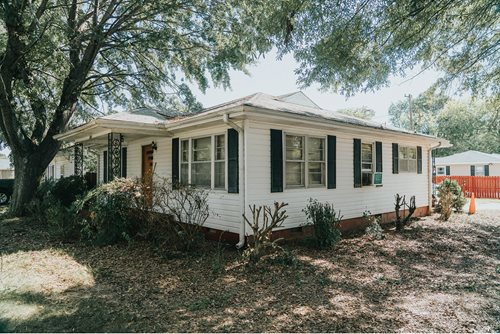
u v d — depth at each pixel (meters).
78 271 5.21
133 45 13.01
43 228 8.95
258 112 6.23
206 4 11.75
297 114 6.87
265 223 6.02
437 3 6.65
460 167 26.45
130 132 8.80
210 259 5.84
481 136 36.62
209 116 6.79
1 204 15.77
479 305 3.89
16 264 5.62
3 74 10.04
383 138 10.21
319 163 8.29
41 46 9.61
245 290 4.38
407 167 11.38
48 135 11.80
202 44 13.27
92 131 9.46
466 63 8.62
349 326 3.35
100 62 14.67
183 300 4.05
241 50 12.23
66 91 11.91
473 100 10.09
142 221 7.04
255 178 6.85
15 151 11.38
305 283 4.66
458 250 6.75
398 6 6.42
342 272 5.19
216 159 7.70
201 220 7.79
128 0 11.63
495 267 5.55
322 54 7.22
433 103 10.36
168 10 11.66
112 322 3.46
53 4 11.34
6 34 10.93
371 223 8.50
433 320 3.48
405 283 4.70
